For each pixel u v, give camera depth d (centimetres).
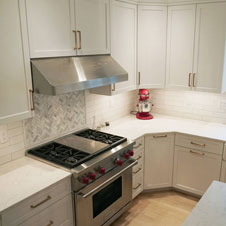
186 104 371
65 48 230
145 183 335
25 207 185
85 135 292
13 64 193
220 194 177
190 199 330
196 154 312
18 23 191
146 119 368
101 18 263
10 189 192
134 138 296
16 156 242
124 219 295
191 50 318
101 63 262
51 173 216
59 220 216
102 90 302
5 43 185
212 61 307
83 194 225
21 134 244
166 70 341
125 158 268
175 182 338
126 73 268
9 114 197
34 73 207
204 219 152
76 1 231
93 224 248
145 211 309
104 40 272
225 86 327
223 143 289
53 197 205
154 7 319
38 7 202
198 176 318
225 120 345
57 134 280
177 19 319
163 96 388
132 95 397
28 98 208
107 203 261
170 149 328
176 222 290
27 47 200
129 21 306
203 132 313
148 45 329
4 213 172
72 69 227
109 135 292
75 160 230
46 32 212
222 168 296
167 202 326
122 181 274
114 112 364
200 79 320
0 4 178
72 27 232
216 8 291
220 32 294
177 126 338
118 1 283
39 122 259
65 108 285
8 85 193
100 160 234
